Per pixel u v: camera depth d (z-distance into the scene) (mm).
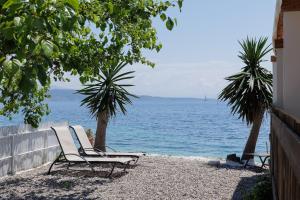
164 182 9805
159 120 61219
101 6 5133
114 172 11078
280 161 4340
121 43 7309
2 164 10328
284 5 4480
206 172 11266
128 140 30531
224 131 40531
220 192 8805
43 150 12273
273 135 7168
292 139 2168
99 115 14602
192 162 13211
